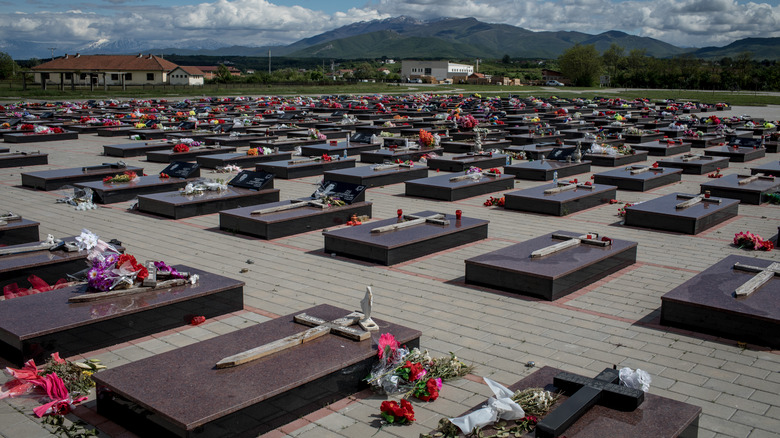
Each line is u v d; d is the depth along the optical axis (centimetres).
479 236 1470
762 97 8925
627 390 623
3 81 9800
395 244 1262
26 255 1095
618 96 9056
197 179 1984
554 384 670
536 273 1073
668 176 2250
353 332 779
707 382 784
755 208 1875
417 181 2016
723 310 909
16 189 2044
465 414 636
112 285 923
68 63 10025
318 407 703
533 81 13750
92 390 750
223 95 7738
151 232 1502
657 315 1009
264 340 769
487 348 880
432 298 1078
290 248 1384
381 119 4766
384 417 681
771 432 669
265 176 1838
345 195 1642
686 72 12556
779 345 874
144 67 10019
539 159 2669
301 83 10262
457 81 14038
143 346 866
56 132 3469
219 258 1297
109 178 1914
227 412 613
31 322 815
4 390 739
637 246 1388
